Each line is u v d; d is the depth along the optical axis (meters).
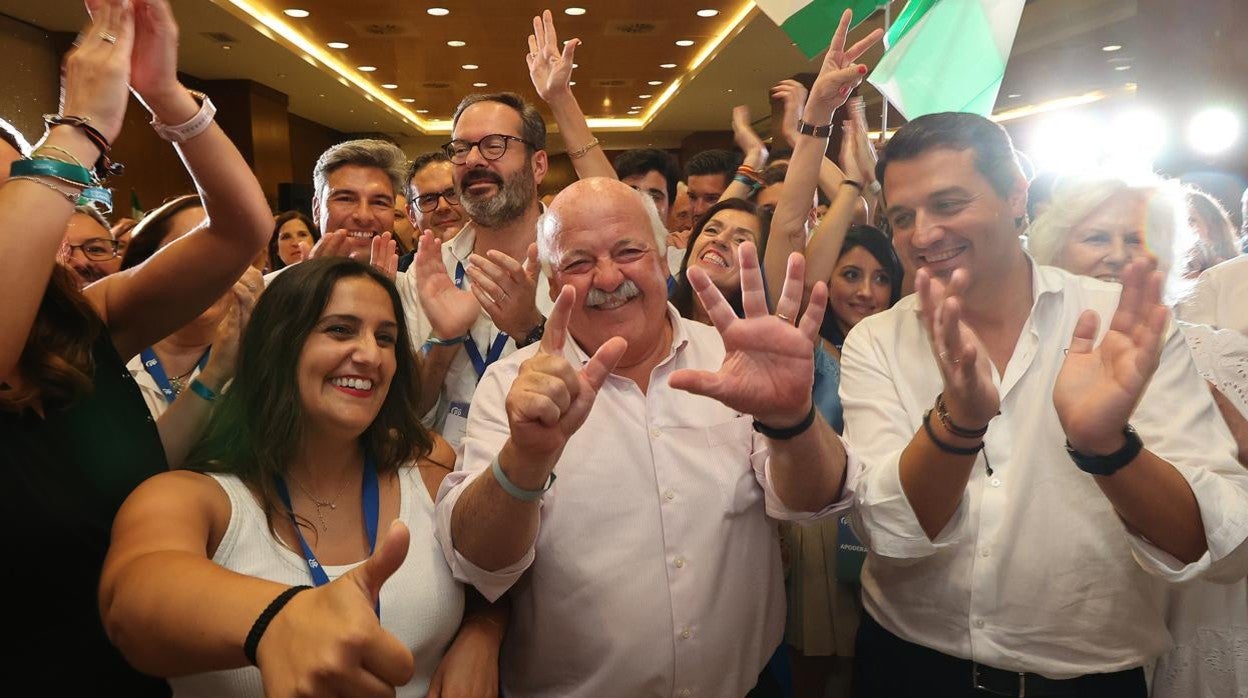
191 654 0.87
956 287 1.15
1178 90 4.74
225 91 11.74
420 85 13.32
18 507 1.18
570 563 1.44
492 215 2.52
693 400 1.51
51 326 1.27
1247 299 2.24
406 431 1.54
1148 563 1.25
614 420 1.49
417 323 2.45
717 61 10.64
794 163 2.39
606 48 10.65
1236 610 1.61
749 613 1.49
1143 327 1.16
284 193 8.54
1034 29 8.42
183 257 1.50
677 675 1.43
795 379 1.18
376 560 0.81
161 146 10.38
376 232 3.04
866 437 1.49
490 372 1.60
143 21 1.33
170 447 1.62
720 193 4.48
